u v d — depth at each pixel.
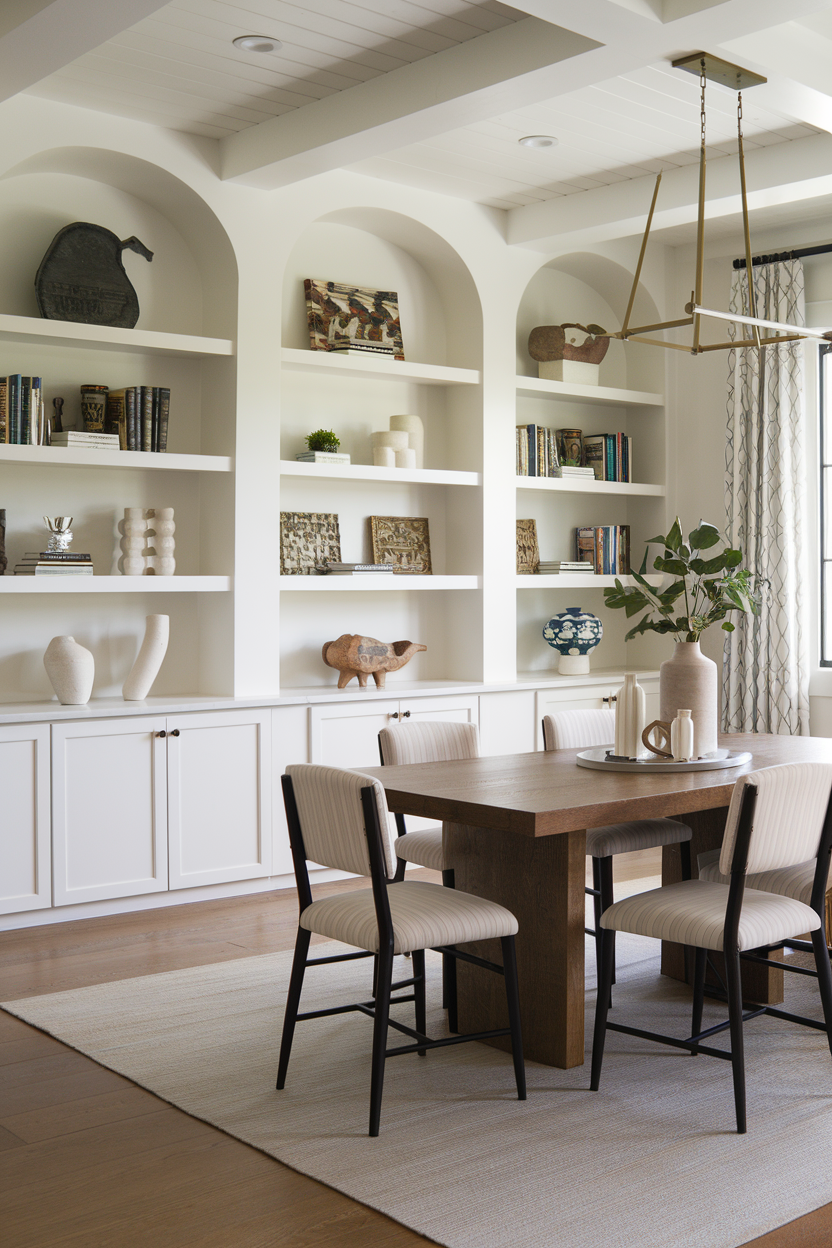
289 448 5.68
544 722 4.28
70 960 4.14
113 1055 3.29
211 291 5.25
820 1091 3.07
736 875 2.85
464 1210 2.43
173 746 4.80
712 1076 3.16
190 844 4.86
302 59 4.24
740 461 6.43
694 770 3.62
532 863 3.28
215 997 3.77
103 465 4.79
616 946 4.41
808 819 3.03
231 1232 2.36
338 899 3.05
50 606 4.96
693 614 3.86
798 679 6.26
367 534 5.97
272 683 5.25
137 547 4.98
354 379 5.90
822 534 6.38
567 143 5.09
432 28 4.01
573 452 6.70
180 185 4.95
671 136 5.01
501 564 6.12
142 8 3.45
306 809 3.01
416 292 6.11
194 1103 2.97
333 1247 2.30
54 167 4.84
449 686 5.79
